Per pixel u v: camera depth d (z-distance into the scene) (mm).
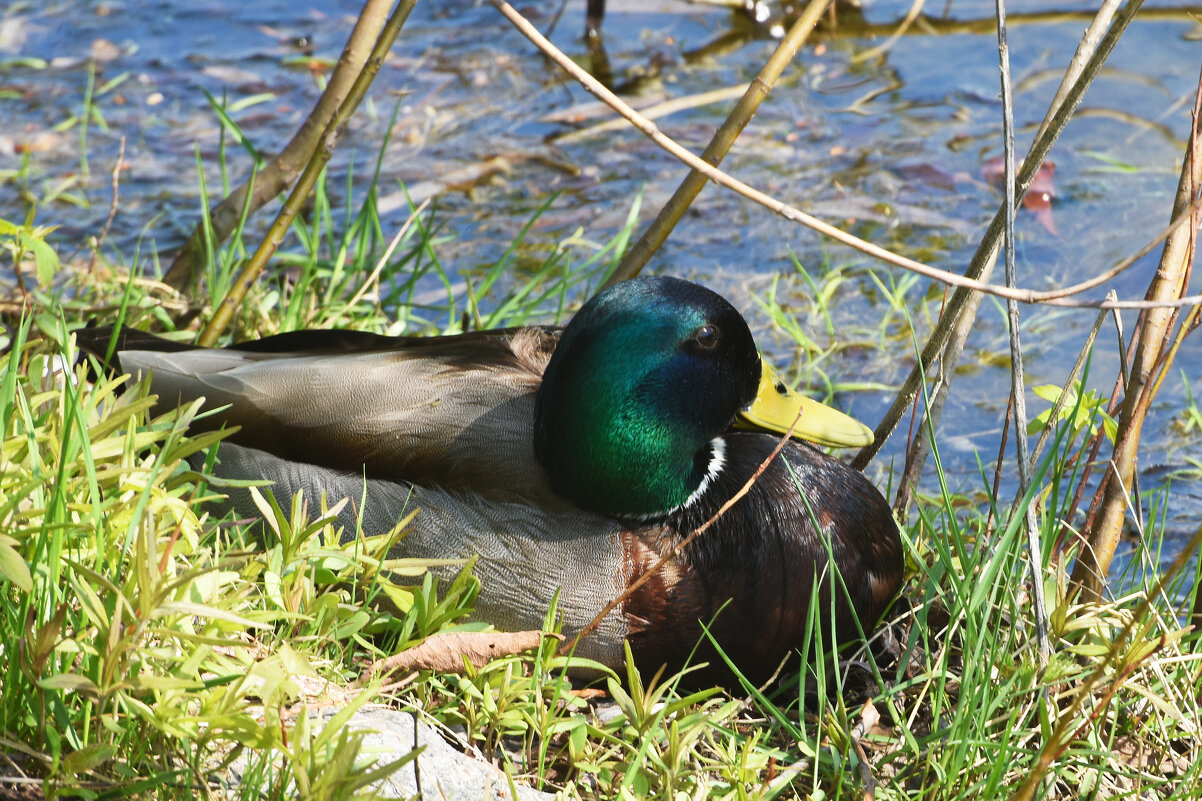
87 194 10891
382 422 6246
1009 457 8328
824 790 5395
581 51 12977
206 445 5098
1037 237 10266
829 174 11172
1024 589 6414
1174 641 5758
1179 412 8656
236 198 9078
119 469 4734
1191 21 12430
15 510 4371
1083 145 11211
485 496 6121
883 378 9023
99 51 12977
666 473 6027
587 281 9969
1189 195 5695
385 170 11352
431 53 13039
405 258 9617
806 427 6449
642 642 6016
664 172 11352
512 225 10648
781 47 6863
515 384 6340
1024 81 12117
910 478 7031
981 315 9641
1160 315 5848
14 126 11734
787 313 9664
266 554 5168
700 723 5094
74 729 4406
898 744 5605
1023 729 5559
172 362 6684
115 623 4004
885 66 12586
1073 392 6672
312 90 12383
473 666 5242
